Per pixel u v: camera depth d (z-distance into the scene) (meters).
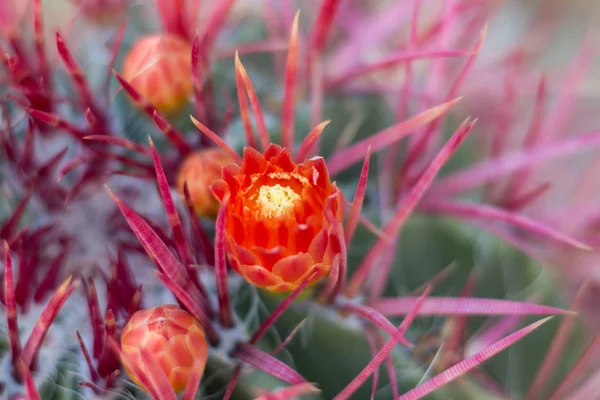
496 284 0.40
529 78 0.53
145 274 0.38
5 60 0.38
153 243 0.33
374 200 0.41
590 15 0.64
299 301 0.35
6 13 0.42
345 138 0.41
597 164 0.49
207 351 0.34
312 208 0.33
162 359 0.33
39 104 0.38
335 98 0.43
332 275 0.34
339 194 0.33
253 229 0.33
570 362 0.40
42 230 0.38
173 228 0.34
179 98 0.38
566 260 0.44
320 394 0.36
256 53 0.46
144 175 0.37
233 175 0.33
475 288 0.40
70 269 0.38
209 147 0.38
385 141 0.38
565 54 0.63
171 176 0.38
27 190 0.39
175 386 0.33
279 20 0.48
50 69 0.40
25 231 0.36
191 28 0.40
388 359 0.36
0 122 0.40
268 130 0.40
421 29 0.53
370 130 0.42
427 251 0.40
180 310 0.34
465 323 0.39
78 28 0.44
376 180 0.42
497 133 0.45
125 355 0.33
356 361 0.36
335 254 0.33
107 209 0.39
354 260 0.39
